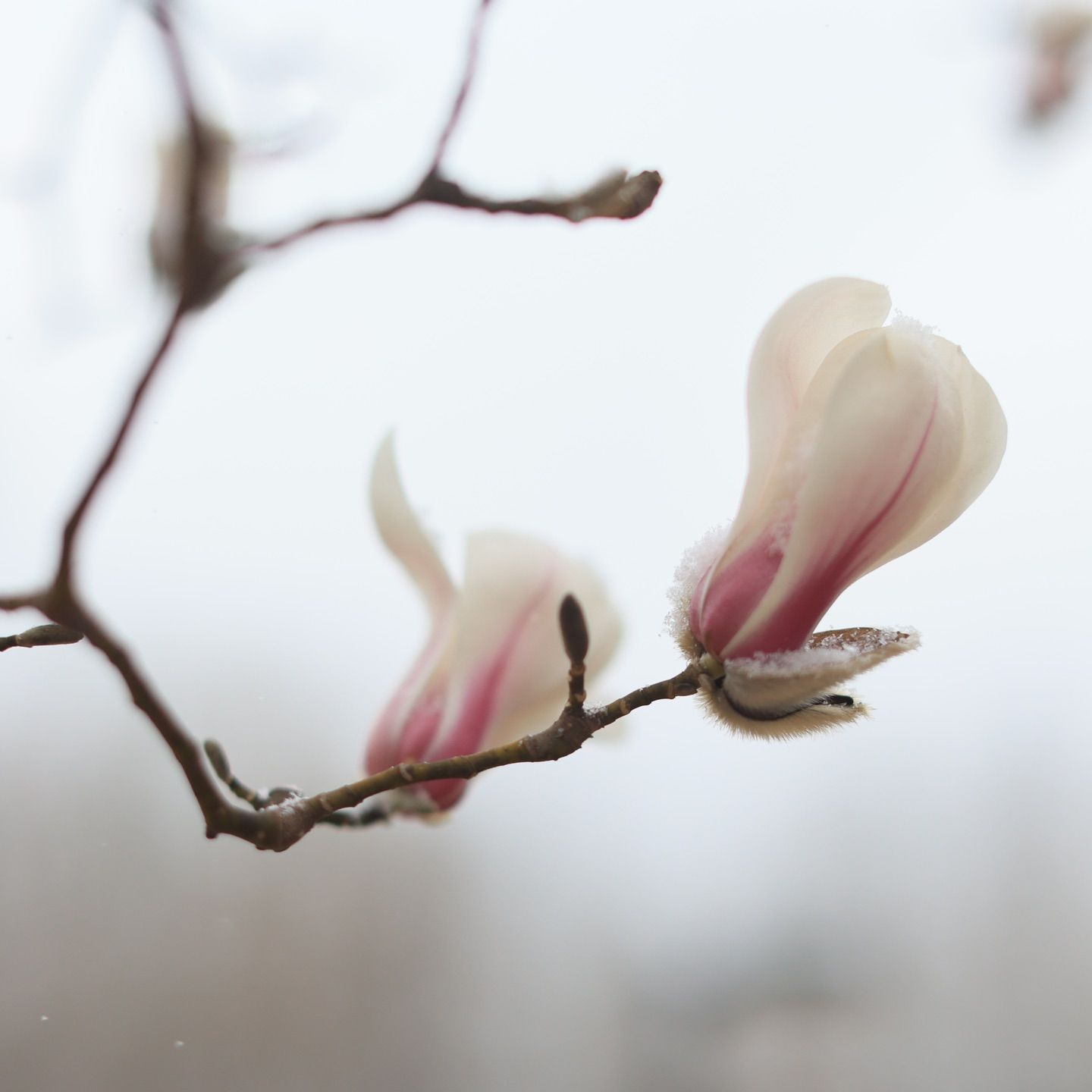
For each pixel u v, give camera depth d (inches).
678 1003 90.8
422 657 29.0
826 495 25.6
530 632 28.5
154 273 22.6
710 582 26.2
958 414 25.7
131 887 80.2
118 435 22.0
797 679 25.9
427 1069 86.4
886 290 25.8
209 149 21.8
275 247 22.3
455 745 28.6
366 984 87.1
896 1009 93.4
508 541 28.6
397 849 89.6
